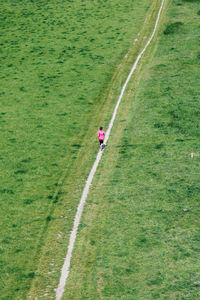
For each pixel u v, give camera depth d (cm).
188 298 4144
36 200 5853
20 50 11688
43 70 10481
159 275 4434
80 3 15062
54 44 11969
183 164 6391
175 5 14300
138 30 12644
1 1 15300
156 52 11112
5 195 5966
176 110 8119
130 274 4469
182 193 5725
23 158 6906
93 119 8156
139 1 14988
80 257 4772
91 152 7006
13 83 9881
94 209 5578
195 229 5062
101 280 4428
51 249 4938
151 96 8812
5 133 7738
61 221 5409
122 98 8919
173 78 9575
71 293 4316
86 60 10925
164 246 4819
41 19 13762
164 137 7238
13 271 4638
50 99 9050
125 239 4975
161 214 5353
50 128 7875
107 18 13662
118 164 6556
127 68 10375
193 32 12038
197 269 4475
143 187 5916
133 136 7356
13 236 5166
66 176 6397
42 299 4275
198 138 7144
